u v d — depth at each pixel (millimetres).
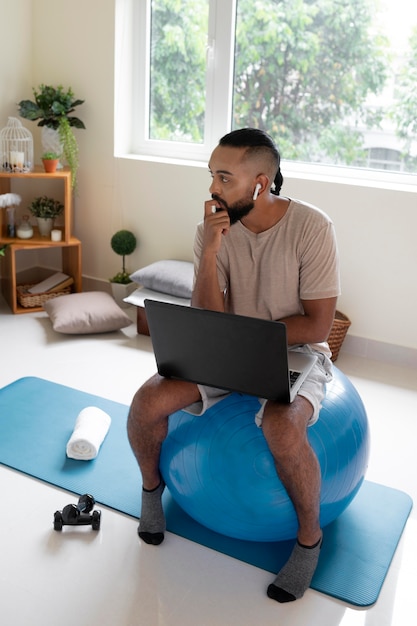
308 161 3908
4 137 4039
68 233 4191
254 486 2084
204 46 3982
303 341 2256
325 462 2121
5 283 4312
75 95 4230
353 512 2459
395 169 3709
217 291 2270
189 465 2154
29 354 3596
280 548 2281
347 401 2271
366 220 3596
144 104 4227
